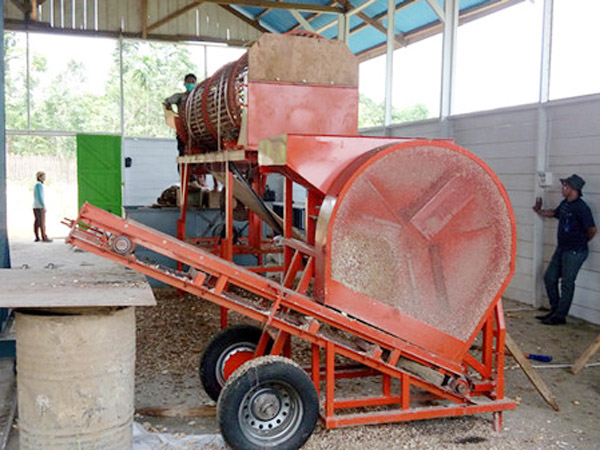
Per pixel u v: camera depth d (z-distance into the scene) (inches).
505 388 201.9
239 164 277.7
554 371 220.7
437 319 154.6
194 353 236.1
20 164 714.8
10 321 237.5
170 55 727.7
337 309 148.4
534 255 323.3
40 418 125.6
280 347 160.6
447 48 392.2
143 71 716.0
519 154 334.6
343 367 188.9
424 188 149.3
